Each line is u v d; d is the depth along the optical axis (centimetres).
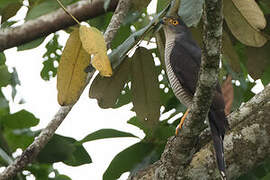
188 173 884
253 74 1053
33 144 895
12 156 1117
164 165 879
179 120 1147
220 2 650
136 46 935
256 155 889
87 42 668
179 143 831
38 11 1045
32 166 1153
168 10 885
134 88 962
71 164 1119
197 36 1001
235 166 887
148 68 950
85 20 1083
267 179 1049
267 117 899
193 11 774
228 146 890
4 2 1072
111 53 867
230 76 1052
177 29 1089
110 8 1088
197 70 1023
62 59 742
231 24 898
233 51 979
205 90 747
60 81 751
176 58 1034
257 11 870
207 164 883
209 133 923
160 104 969
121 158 1049
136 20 1202
